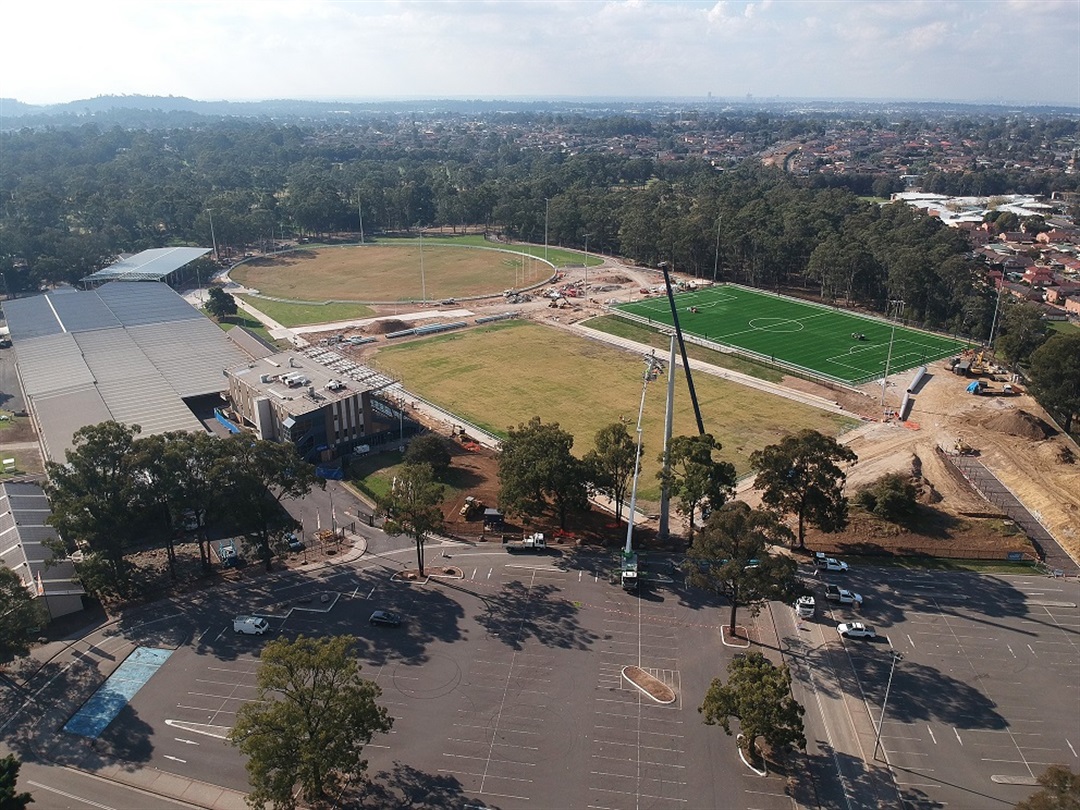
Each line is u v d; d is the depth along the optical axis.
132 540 125.56
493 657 97.94
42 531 122.25
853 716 89.00
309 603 109.00
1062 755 83.94
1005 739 86.00
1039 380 171.88
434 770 80.62
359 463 156.38
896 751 84.06
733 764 82.00
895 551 123.56
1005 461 156.62
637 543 125.88
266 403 157.88
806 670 96.38
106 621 105.19
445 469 148.88
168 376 186.50
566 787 78.81
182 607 108.31
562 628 103.75
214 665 96.56
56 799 77.12
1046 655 99.69
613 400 191.00
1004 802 77.81
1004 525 130.12
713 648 100.31
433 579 114.94
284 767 71.94
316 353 190.50
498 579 115.31
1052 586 114.81
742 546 96.88
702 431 140.88
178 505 110.62
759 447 163.62
